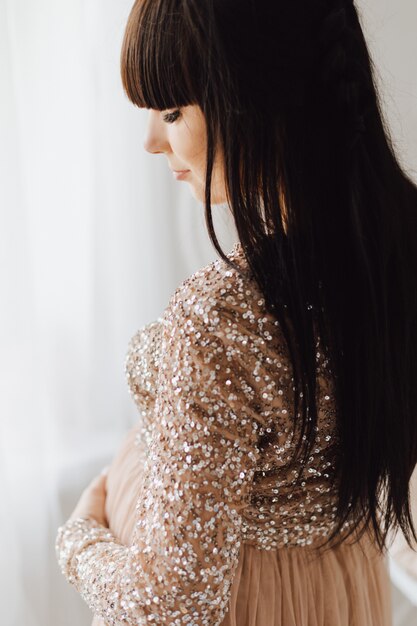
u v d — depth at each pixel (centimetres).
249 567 77
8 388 136
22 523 142
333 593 82
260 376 61
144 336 85
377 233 62
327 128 60
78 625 154
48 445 152
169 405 62
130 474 97
